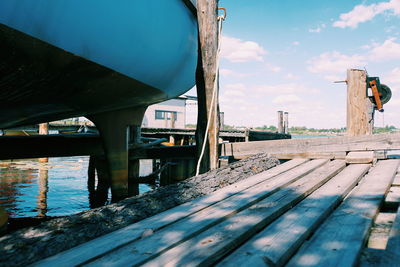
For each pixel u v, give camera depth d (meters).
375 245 1.90
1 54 2.98
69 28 3.37
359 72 5.26
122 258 1.59
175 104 30.53
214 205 2.59
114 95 5.16
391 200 2.70
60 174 10.78
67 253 1.67
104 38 3.86
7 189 7.98
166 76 5.83
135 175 9.54
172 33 5.36
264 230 1.96
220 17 5.21
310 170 4.14
